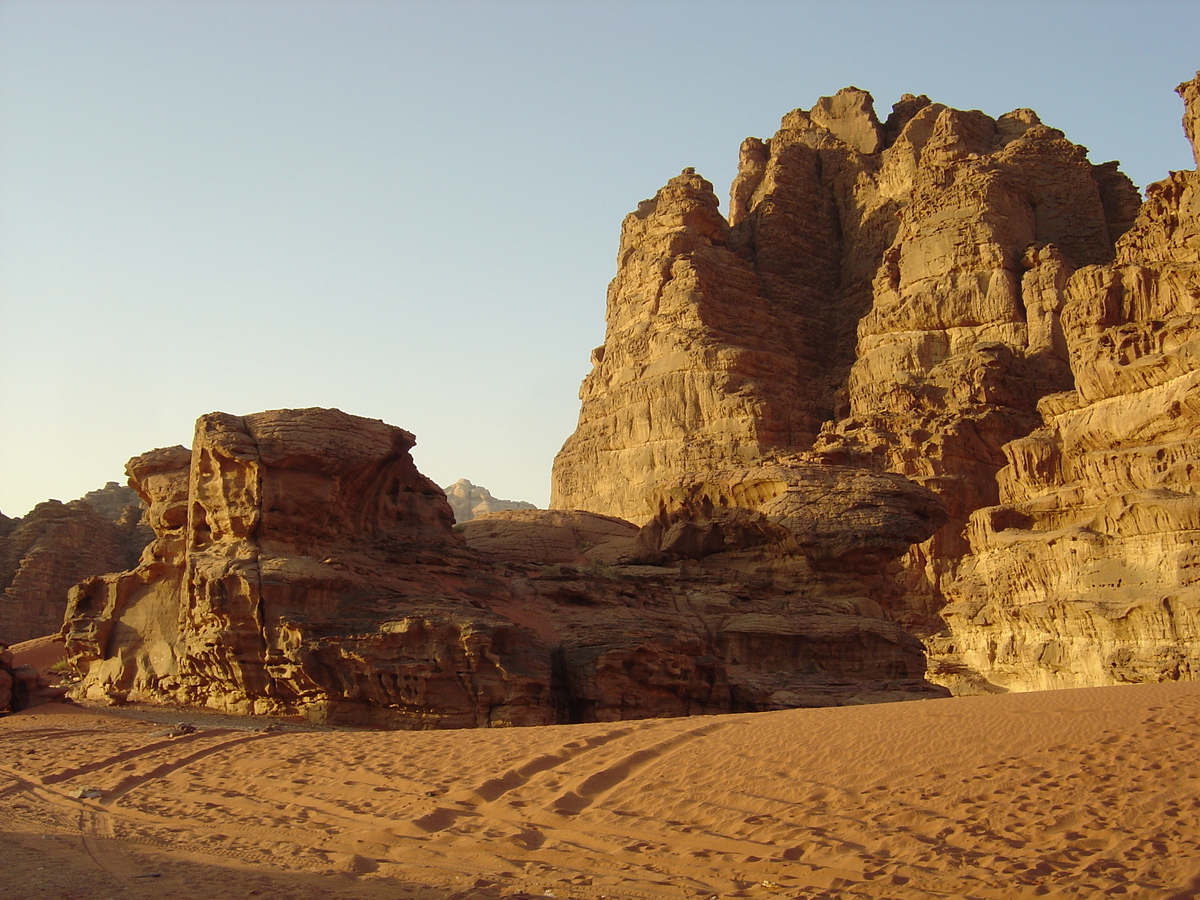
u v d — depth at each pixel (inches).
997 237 3189.0
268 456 1503.4
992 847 631.8
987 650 2288.4
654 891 615.8
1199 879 559.2
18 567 3531.0
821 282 3937.0
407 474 1752.0
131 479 1782.7
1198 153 2300.7
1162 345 2086.6
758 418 3137.3
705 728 950.4
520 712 1328.7
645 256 3690.9
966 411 2947.8
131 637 1651.1
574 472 3619.6
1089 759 740.0
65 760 1024.2
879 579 2027.6
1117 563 1964.8
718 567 2111.2
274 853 716.0
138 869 673.0
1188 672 1766.7
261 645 1418.6
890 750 812.6
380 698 1359.5
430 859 692.7
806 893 594.2
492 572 1705.2
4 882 631.2
